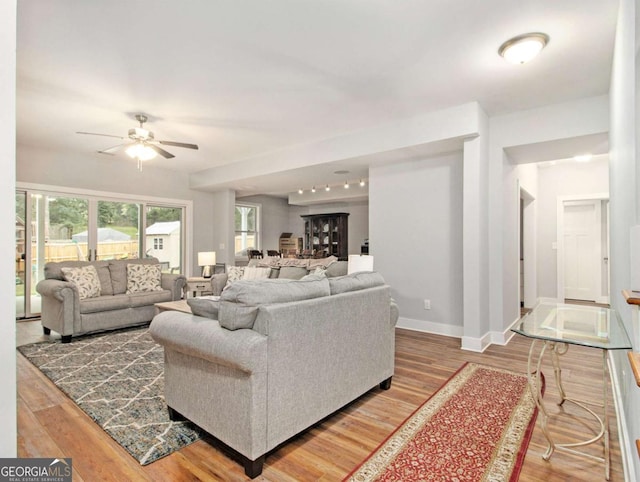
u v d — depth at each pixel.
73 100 3.45
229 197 7.18
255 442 1.67
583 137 3.42
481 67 2.79
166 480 1.66
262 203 9.47
